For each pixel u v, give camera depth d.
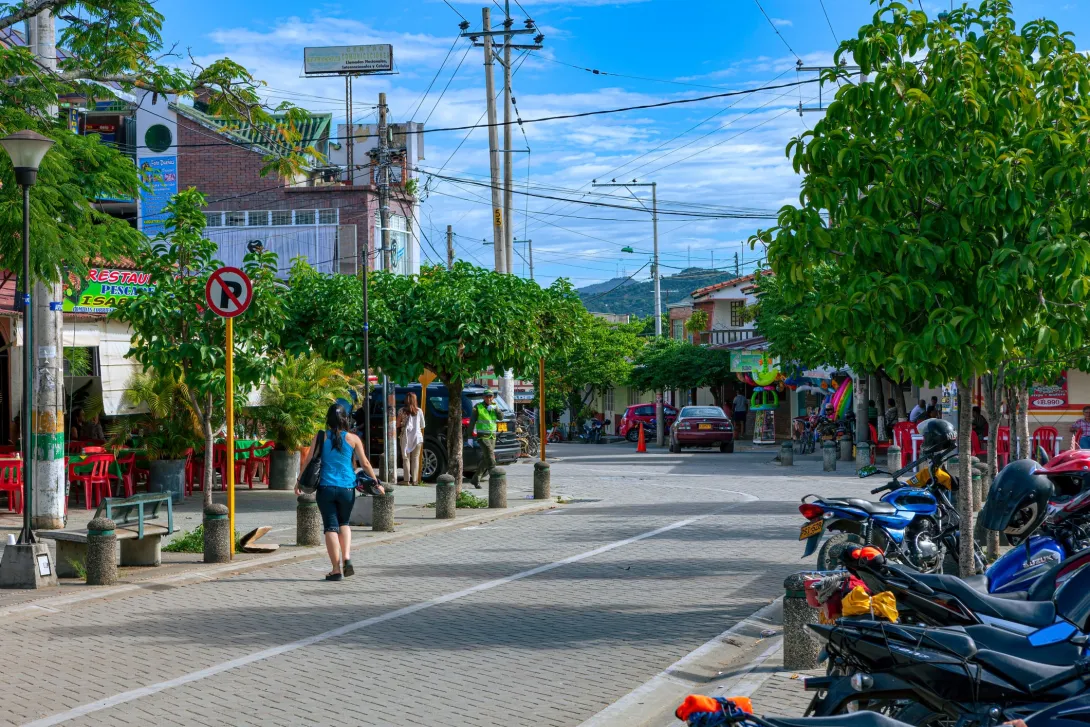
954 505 10.15
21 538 10.70
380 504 15.23
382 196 36.72
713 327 56.56
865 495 20.25
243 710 6.67
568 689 7.18
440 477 16.80
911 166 7.99
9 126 11.59
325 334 19.41
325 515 11.46
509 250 33.66
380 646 8.40
